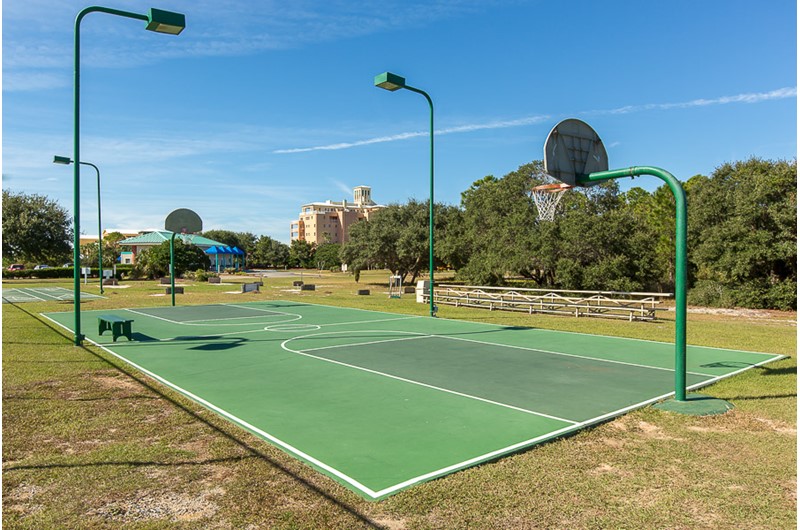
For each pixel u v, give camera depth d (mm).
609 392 8375
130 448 5695
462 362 10883
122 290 37156
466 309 23484
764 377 9508
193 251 58594
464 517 4219
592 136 9945
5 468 5137
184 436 6098
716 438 6137
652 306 18906
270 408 7359
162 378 9242
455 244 39625
